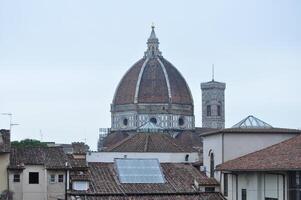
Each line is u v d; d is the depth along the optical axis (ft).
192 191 456.86
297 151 376.27
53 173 463.01
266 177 388.98
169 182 470.80
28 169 461.78
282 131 464.65
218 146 469.98
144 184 462.60
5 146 460.96
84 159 499.10
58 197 460.96
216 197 451.94
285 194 362.33
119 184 460.14
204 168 498.28
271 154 396.37
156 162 496.64
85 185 447.83
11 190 456.04
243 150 462.19
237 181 429.38
